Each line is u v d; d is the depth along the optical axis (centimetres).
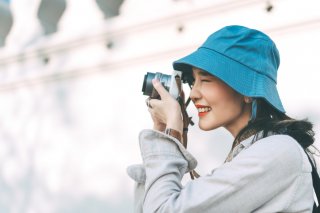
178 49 334
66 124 378
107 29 363
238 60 129
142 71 350
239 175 119
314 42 294
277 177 119
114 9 385
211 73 128
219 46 131
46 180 381
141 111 349
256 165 119
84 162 366
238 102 133
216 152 315
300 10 297
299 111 294
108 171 355
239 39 131
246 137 130
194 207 120
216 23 321
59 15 407
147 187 129
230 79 127
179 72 146
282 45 302
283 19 301
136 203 143
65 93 382
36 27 398
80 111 373
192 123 150
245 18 312
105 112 363
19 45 400
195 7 327
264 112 132
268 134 128
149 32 348
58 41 382
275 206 120
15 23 405
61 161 376
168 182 128
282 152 120
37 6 397
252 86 127
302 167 122
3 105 408
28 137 394
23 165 393
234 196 120
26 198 388
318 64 292
